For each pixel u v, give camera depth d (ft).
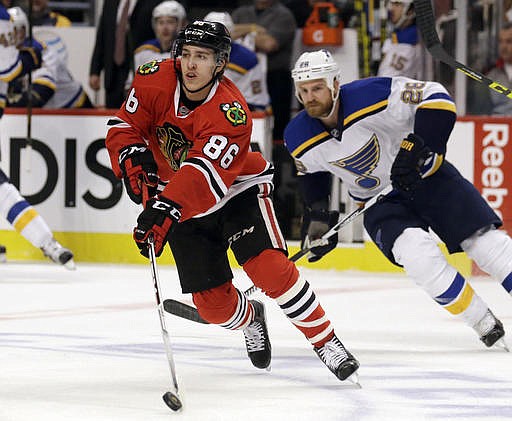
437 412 20.01
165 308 27.30
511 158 51.75
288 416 19.58
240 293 24.76
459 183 30.45
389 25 56.54
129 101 23.27
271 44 58.39
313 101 28.71
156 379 23.73
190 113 22.59
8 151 56.70
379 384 23.31
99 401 20.99
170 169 24.13
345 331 33.27
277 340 30.94
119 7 60.18
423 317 36.88
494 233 30.60
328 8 58.90
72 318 35.68
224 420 19.19
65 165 56.54
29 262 56.49
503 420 19.26
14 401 20.89
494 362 26.99
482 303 29.66
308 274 51.80
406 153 28.17
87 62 65.82
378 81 29.55
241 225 23.44
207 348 29.04
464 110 57.82
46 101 59.82
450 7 57.93
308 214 30.83
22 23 55.01
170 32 58.44
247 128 22.34
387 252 30.45
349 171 30.55
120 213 56.24
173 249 24.12
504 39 56.95
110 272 52.08
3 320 34.99
